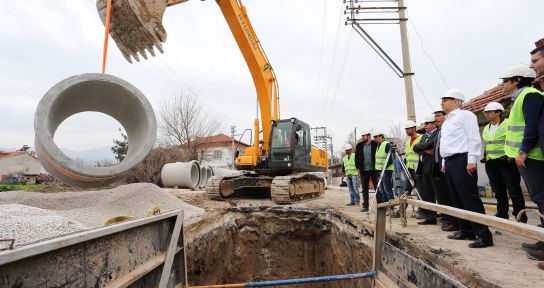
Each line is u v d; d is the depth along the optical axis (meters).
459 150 4.06
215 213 7.16
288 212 8.30
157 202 6.16
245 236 8.20
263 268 8.28
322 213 8.03
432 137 5.31
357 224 5.95
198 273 5.85
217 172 19.83
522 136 3.51
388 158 6.11
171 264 3.06
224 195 9.62
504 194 4.69
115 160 24.56
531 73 3.60
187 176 15.90
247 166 9.97
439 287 2.76
